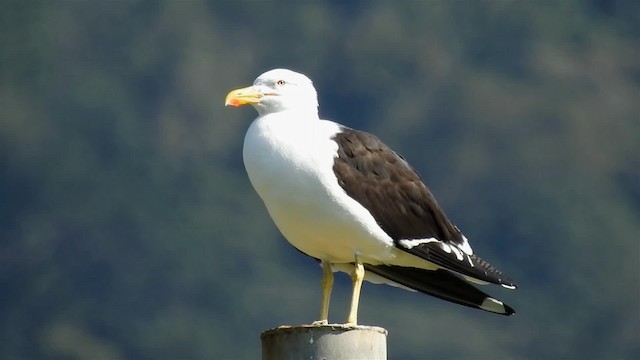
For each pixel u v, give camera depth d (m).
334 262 10.66
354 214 10.19
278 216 10.30
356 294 10.34
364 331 9.12
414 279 10.84
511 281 10.77
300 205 10.16
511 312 10.66
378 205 10.34
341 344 9.09
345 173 10.23
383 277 10.85
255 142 10.23
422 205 10.60
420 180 10.71
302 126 10.23
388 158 10.55
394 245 10.45
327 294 10.50
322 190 10.11
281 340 9.14
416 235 10.52
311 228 10.26
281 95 10.48
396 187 10.47
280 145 10.14
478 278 10.66
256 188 10.31
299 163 10.09
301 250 10.62
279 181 10.13
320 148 10.16
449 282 10.80
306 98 10.55
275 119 10.30
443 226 10.70
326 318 10.47
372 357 9.13
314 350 9.09
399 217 10.45
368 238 10.30
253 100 10.49
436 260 10.59
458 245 10.75
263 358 9.23
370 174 10.37
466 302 10.74
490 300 10.70
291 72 10.60
